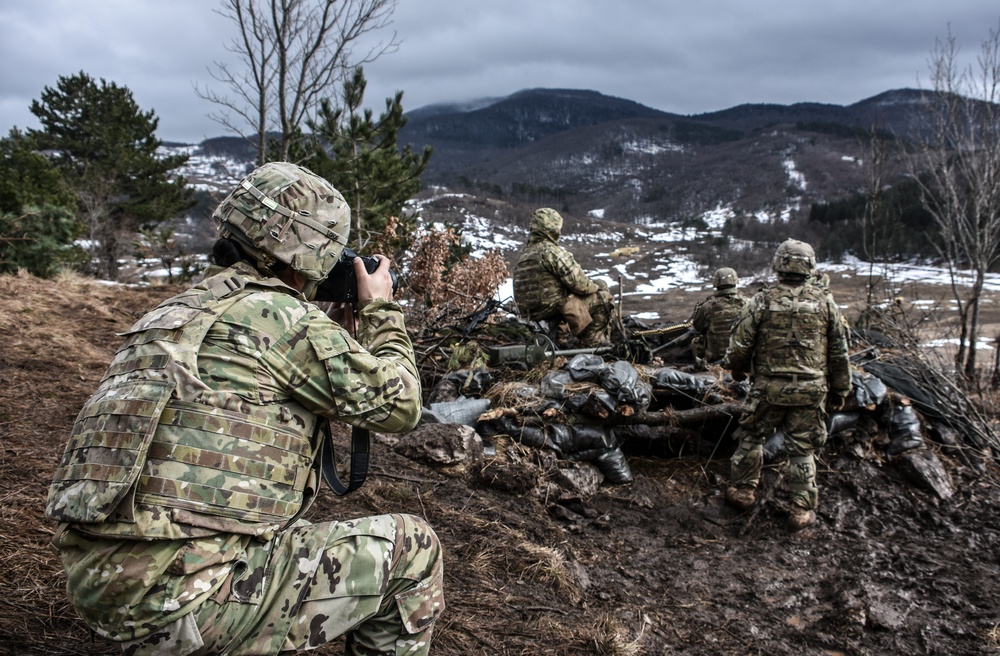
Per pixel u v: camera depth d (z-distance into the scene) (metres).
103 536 1.51
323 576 1.72
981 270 8.84
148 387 1.56
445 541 4.16
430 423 5.45
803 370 5.12
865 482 5.77
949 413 6.29
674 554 4.85
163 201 27.83
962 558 5.00
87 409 1.63
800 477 5.25
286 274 1.87
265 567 1.66
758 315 5.26
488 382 6.23
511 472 5.16
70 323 7.49
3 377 5.39
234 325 1.64
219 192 10.36
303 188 1.82
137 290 10.19
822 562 4.91
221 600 1.58
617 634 3.49
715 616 4.15
